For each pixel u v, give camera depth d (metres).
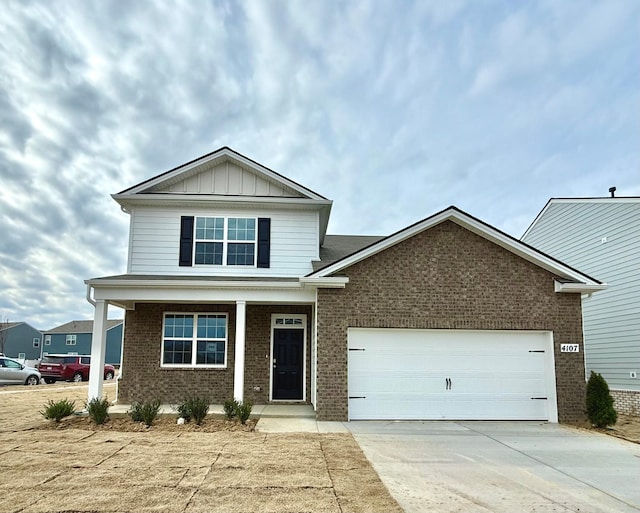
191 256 14.58
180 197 14.57
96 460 7.54
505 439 9.95
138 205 14.77
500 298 12.45
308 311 14.72
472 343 12.41
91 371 12.15
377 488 6.46
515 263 12.62
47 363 26.97
